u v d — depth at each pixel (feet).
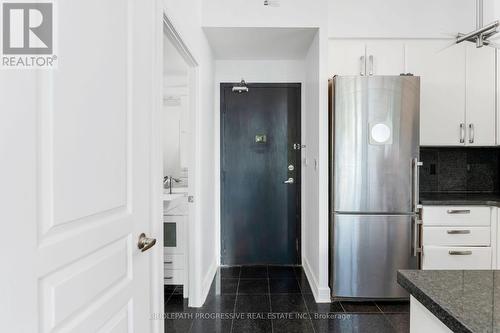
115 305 3.17
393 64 8.54
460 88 8.55
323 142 7.98
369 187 7.74
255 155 10.89
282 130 10.86
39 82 2.18
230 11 7.98
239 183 10.94
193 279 7.79
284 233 10.94
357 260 7.82
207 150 8.87
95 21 2.79
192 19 7.07
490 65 8.52
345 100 7.72
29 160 2.08
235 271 10.36
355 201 7.77
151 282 4.35
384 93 7.67
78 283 2.58
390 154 7.70
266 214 10.94
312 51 9.00
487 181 9.68
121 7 3.26
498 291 2.31
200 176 7.82
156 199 4.44
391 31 8.38
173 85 11.19
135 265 3.61
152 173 4.29
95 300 2.83
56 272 2.33
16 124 1.99
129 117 3.46
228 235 11.00
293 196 10.89
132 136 3.52
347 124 7.73
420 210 7.80
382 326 6.85
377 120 7.68
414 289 2.43
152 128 4.22
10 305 1.93
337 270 7.89
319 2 8.02
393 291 7.81
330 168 8.16
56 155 2.31
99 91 2.86
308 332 6.62
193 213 7.76
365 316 7.29
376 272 7.82
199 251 7.79
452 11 8.39
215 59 10.66
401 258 7.78
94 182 2.79
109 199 3.04
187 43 6.59
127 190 3.43
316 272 8.43
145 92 3.88
